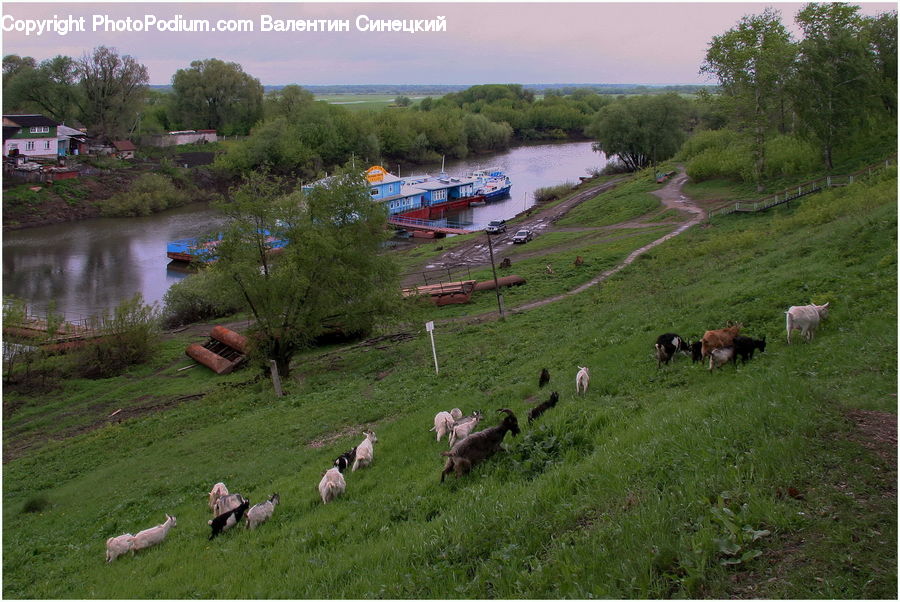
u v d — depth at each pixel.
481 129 159.38
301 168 115.88
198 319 49.25
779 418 10.18
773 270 23.61
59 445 25.80
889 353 12.76
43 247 75.62
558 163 146.00
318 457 18.62
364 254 33.12
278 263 31.59
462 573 8.84
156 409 29.59
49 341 37.66
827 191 45.16
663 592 6.98
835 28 55.66
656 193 73.38
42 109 115.62
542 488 10.70
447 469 13.10
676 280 30.70
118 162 103.25
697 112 130.25
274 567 11.14
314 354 36.78
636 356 18.50
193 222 89.94
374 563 10.05
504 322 34.56
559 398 16.56
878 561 6.66
